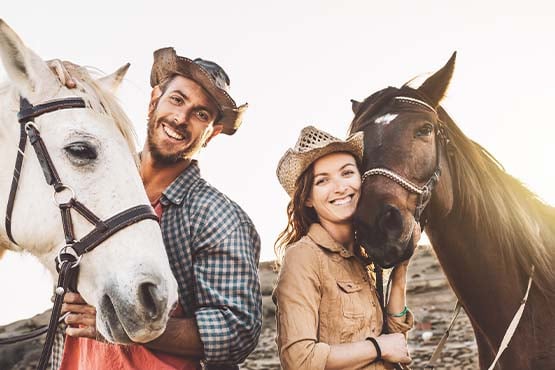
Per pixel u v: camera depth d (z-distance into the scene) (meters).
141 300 2.85
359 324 3.42
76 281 3.02
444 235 4.17
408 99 4.02
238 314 3.24
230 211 3.42
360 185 3.60
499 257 4.09
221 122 3.64
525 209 4.25
